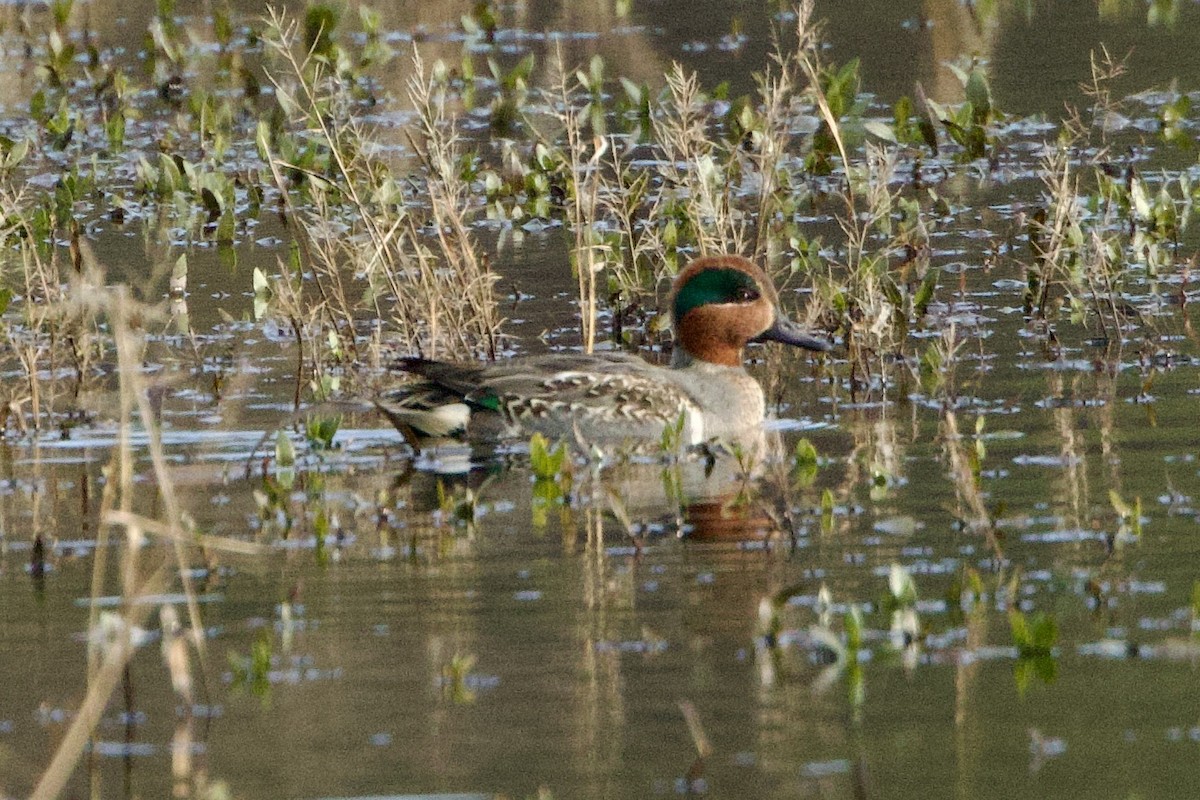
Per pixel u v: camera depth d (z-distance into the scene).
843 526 11.45
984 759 7.95
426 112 17.52
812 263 18.48
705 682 8.88
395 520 11.86
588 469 13.38
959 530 11.26
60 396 15.53
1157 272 18.38
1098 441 13.30
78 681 9.11
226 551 11.20
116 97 27.39
